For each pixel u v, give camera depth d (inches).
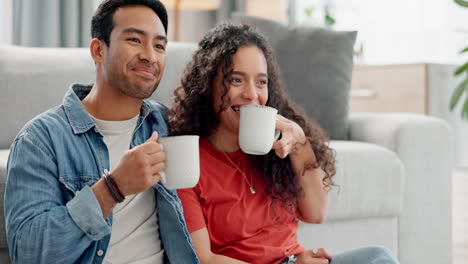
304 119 62.4
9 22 110.9
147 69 47.4
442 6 179.3
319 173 59.9
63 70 81.0
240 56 55.1
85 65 82.4
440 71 165.2
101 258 46.2
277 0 155.9
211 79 56.7
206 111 57.6
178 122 57.8
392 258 52.4
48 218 42.3
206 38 59.0
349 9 178.1
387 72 146.9
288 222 58.2
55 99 79.8
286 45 94.2
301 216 61.3
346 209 77.9
